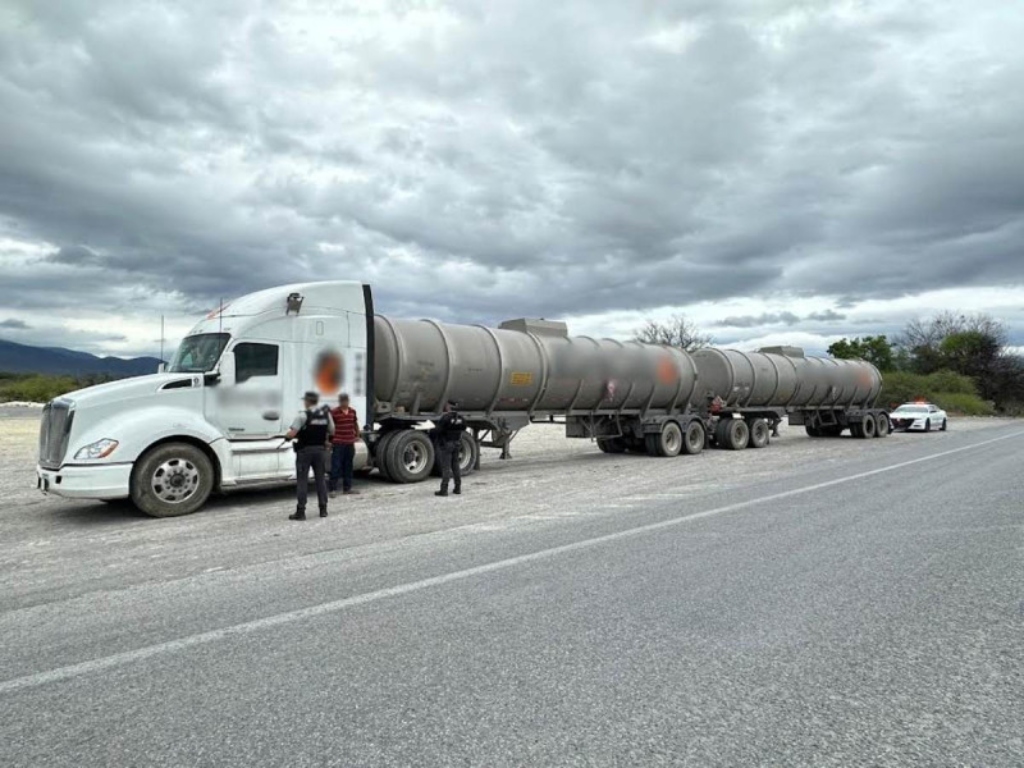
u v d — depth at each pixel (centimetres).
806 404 2520
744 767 290
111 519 995
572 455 2023
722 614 492
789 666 398
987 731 321
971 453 1944
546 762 295
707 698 356
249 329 1106
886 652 420
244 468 1078
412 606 517
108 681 388
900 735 318
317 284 1207
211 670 401
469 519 924
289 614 504
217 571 653
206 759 301
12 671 407
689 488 1219
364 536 816
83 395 980
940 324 8038
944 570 616
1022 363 7638
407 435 1367
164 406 1023
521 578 595
